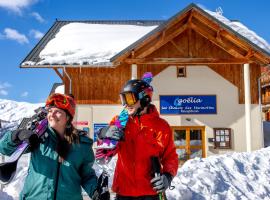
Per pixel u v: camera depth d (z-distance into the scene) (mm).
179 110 17312
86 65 16844
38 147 2920
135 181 3516
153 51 17000
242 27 23078
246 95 17016
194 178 7156
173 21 15562
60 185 2865
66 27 23453
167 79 17484
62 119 2961
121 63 16609
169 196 6129
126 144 3562
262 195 7469
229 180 7676
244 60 16516
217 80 17562
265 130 20719
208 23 16328
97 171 7934
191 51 17516
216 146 17094
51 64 16797
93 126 17312
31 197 2859
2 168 2697
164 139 3557
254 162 9203
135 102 3514
